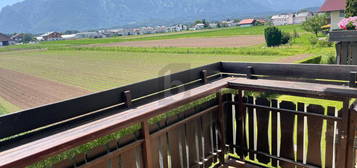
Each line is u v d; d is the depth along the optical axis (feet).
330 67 7.39
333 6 73.56
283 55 59.98
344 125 6.96
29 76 54.75
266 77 8.70
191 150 8.48
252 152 9.41
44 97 34.71
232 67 9.37
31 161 4.45
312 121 7.84
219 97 9.00
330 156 7.75
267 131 8.89
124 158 6.42
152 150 7.14
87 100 6.13
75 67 64.59
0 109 29.68
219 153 9.60
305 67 7.80
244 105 9.21
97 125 5.60
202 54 76.23
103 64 66.95
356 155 7.43
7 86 44.55
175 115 7.50
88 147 6.60
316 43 72.79
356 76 6.92
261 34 139.23
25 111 5.24
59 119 5.71
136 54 90.33
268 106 8.66
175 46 109.50
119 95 6.72
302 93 7.22
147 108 6.48
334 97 6.91
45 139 5.11
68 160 5.42
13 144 5.02
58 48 139.85
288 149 8.55
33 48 161.48
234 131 9.81
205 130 8.93
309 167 8.11
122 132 7.39
